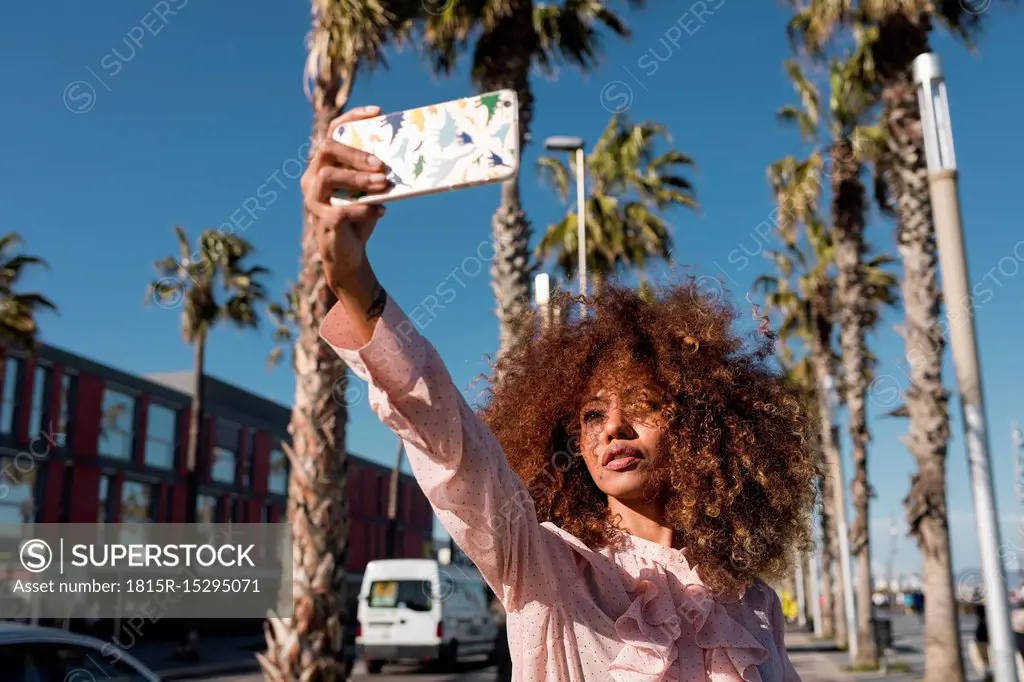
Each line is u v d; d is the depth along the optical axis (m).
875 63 11.44
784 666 1.81
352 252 1.25
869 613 18.27
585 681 1.48
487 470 1.41
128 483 31.12
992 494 6.50
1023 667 9.01
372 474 51.09
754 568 1.75
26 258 20.67
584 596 1.53
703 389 1.82
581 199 13.93
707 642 1.59
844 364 19.42
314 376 6.12
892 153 11.49
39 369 27.22
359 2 6.68
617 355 1.86
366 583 20.39
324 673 5.75
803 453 1.98
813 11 11.48
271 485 41.50
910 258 11.41
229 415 37.94
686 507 1.72
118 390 30.94
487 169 1.21
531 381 2.03
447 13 10.11
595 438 1.82
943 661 10.92
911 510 11.27
